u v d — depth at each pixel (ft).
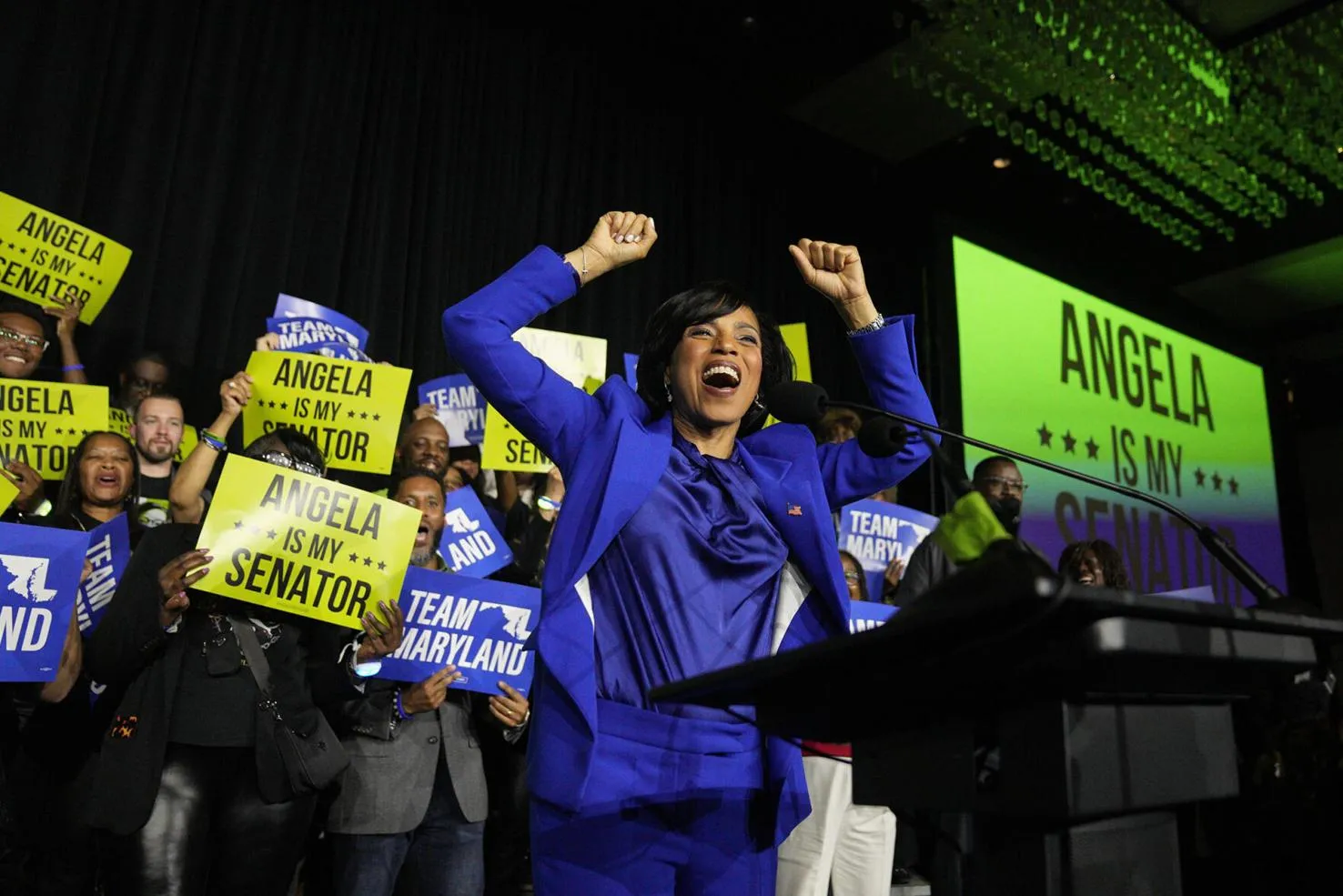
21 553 9.15
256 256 17.25
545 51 21.97
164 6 16.94
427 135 19.74
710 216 23.84
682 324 6.46
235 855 9.26
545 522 14.96
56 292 13.46
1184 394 29.12
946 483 4.92
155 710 9.17
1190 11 22.68
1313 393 36.24
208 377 16.31
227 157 17.22
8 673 8.94
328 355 15.06
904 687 3.76
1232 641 3.73
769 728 4.49
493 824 12.64
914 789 4.06
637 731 5.44
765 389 6.77
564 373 15.55
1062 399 25.63
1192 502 28.19
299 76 18.31
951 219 24.68
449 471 15.49
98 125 16.16
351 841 10.62
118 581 10.16
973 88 24.34
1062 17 20.34
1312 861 17.40
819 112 25.53
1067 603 3.09
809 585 6.07
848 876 12.89
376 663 10.32
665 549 5.75
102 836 9.14
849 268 6.66
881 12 21.86
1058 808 3.54
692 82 24.22
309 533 9.95
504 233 20.36
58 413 12.02
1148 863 3.97
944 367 23.52
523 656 11.59
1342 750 17.69
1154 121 23.26
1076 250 29.12
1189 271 29.89
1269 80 24.22
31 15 15.71
